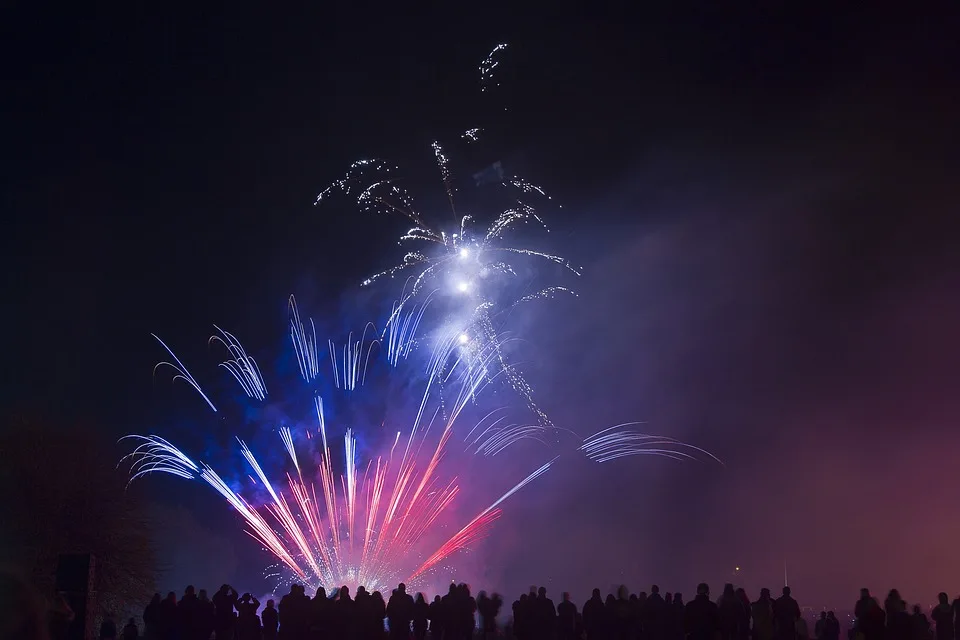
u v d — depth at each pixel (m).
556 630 31.02
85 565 24.22
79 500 47.03
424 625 30.72
